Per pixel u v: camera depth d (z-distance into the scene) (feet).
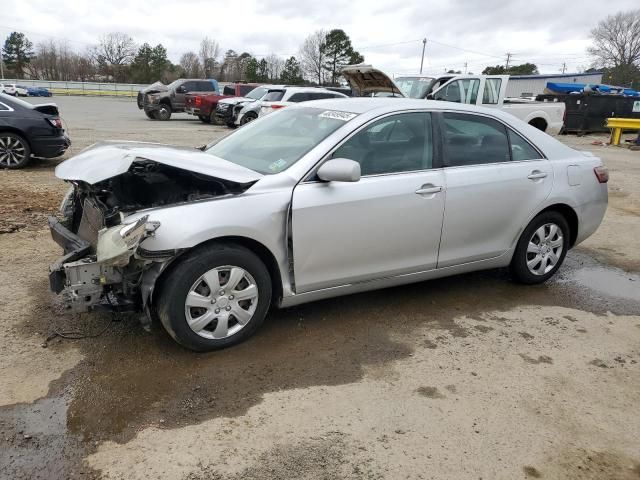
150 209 10.57
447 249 13.83
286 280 11.74
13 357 10.78
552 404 10.16
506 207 14.48
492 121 14.69
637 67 224.53
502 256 15.05
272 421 9.29
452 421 9.50
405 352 11.85
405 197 12.64
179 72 286.87
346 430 9.14
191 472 8.05
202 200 10.83
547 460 8.65
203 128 65.36
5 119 30.37
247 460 8.34
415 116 13.38
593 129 71.97
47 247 17.24
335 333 12.55
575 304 15.05
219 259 10.76
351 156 12.25
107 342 11.53
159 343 11.60
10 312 12.59
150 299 10.71
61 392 9.77
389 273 13.07
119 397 9.71
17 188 25.85
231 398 9.87
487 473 8.30
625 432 9.44
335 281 12.31
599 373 11.36
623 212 26.73
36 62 301.43
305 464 8.32
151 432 8.86
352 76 36.45
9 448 8.33
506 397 10.30
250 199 11.02
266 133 13.99
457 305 14.55
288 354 11.49
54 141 31.94
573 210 15.92
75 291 10.12
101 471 7.98
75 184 12.78
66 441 8.55
